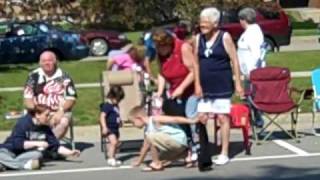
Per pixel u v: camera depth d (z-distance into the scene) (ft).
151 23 172.04
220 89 70.44
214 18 70.03
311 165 69.97
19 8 175.22
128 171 69.31
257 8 181.47
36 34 171.94
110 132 71.87
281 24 184.85
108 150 73.05
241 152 76.48
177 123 68.13
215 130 74.90
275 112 80.79
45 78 75.15
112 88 72.79
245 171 67.87
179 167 69.97
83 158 75.77
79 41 174.29
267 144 80.48
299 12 290.15
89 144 83.92
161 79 70.13
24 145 71.10
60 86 75.31
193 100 68.74
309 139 83.10
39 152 71.26
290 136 82.89
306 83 118.83
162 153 68.59
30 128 71.67
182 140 67.97
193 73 68.64
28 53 171.42
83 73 142.20
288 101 81.51
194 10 159.53
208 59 70.08
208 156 68.08
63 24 205.36
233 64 70.49
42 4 173.27
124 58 81.71
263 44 88.22
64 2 175.73
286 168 68.80
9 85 128.77
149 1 168.76
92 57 184.44
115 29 211.20
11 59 171.32
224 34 70.23
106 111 72.02
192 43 72.64
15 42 170.81
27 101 74.33
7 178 67.46
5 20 174.40
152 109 72.18
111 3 176.35
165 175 67.10
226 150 71.36
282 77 81.92
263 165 70.33
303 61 152.25
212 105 70.69
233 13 177.58
